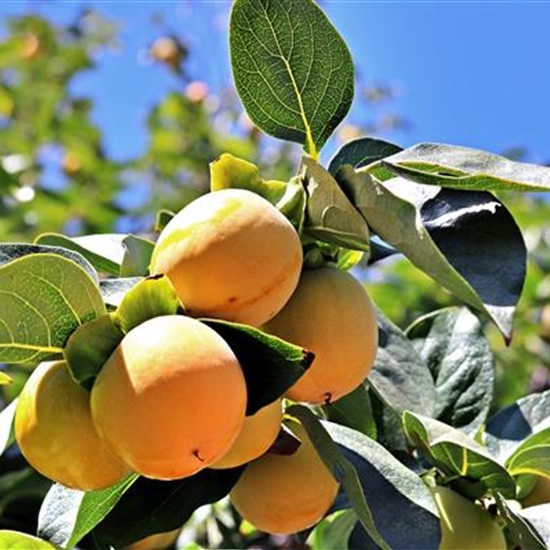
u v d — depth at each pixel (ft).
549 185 2.29
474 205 2.41
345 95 2.53
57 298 2.22
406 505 2.43
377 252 2.51
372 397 2.93
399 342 2.88
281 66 2.50
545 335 5.90
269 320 2.36
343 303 2.36
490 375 3.12
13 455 3.78
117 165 8.50
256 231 2.22
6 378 2.36
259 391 2.24
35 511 3.63
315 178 2.38
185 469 2.11
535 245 6.63
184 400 2.08
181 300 2.22
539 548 2.53
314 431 2.45
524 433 2.99
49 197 7.05
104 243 2.78
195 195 8.25
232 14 2.46
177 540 3.77
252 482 2.56
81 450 2.20
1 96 8.85
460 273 2.34
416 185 2.48
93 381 2.20
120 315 2.22
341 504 2.85
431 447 2.64
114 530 2.53
